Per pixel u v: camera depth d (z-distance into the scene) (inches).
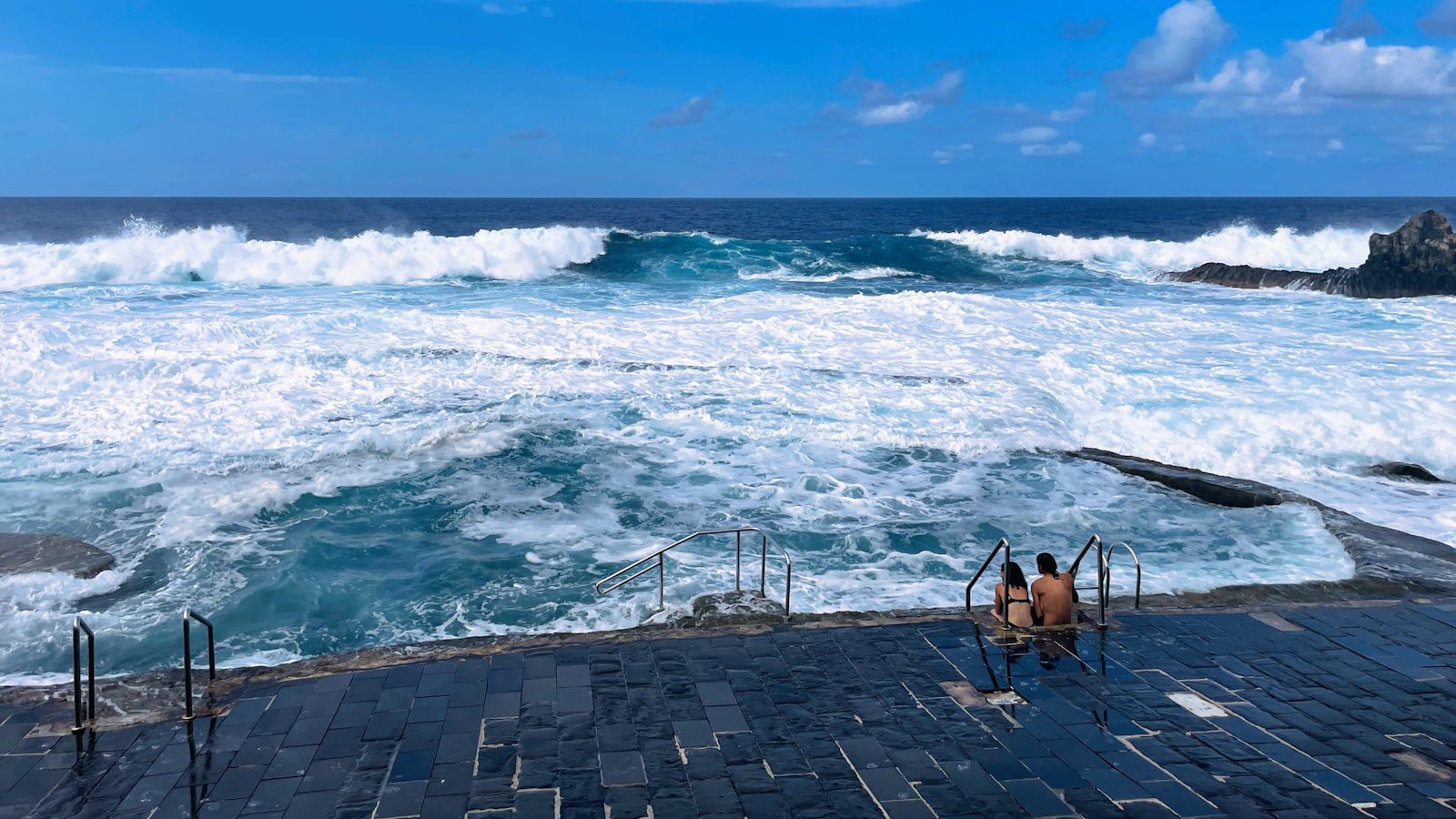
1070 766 250.2
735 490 509.0
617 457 553.9
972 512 484.7
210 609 370.6
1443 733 268.4
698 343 805.9
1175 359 759.7
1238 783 242.2
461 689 290.7
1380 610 358.6
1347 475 549.0
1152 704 285.4
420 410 617.6
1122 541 450.6
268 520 458.3
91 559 407.5
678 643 326.0
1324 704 285.7
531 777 241.9
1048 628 340.5
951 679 301.7
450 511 475.5
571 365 726.5
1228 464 560.4
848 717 276.1
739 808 228.8
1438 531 463.2
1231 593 373.7
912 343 813.2
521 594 387.2
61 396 615.5
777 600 375.9
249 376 670.5
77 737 261.0
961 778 243.8
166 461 520.7
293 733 263.3
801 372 714.2
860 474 538.3
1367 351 789.2
